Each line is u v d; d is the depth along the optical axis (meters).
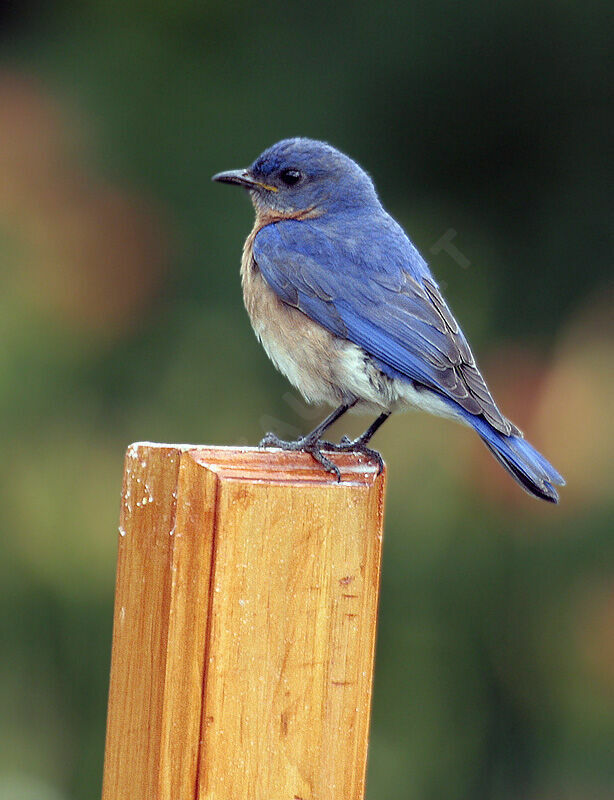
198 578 5.48
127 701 5.71
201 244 13.68
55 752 11.66
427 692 12.03
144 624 5.65
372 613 5.63
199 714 5.47
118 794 5.74
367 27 14.84
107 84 14.08
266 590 5.50
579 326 13.05
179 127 14.09
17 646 11.82
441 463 12.05
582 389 12.24
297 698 5.54
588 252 14.80
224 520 5.45
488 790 12.05
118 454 12.58
